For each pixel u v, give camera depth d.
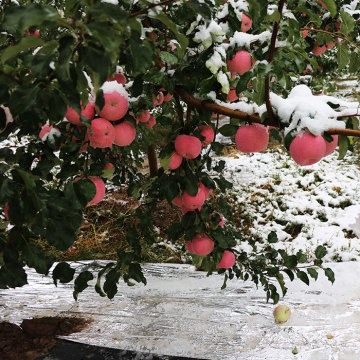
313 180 6.07
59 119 1.16
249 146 1.71
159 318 3.05
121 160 3.08
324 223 5.20
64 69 1.04
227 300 3.37
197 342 2.69
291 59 1.67
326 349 2.59
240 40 1.67
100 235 4.93
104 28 0.93
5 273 1.46
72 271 2.05
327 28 2.38
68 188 1.52
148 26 1.79
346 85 8.99
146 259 4.59
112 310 3.19
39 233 1.42
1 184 1.28
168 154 1.96
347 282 3.71
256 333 2.81
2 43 1.81
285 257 2.65
